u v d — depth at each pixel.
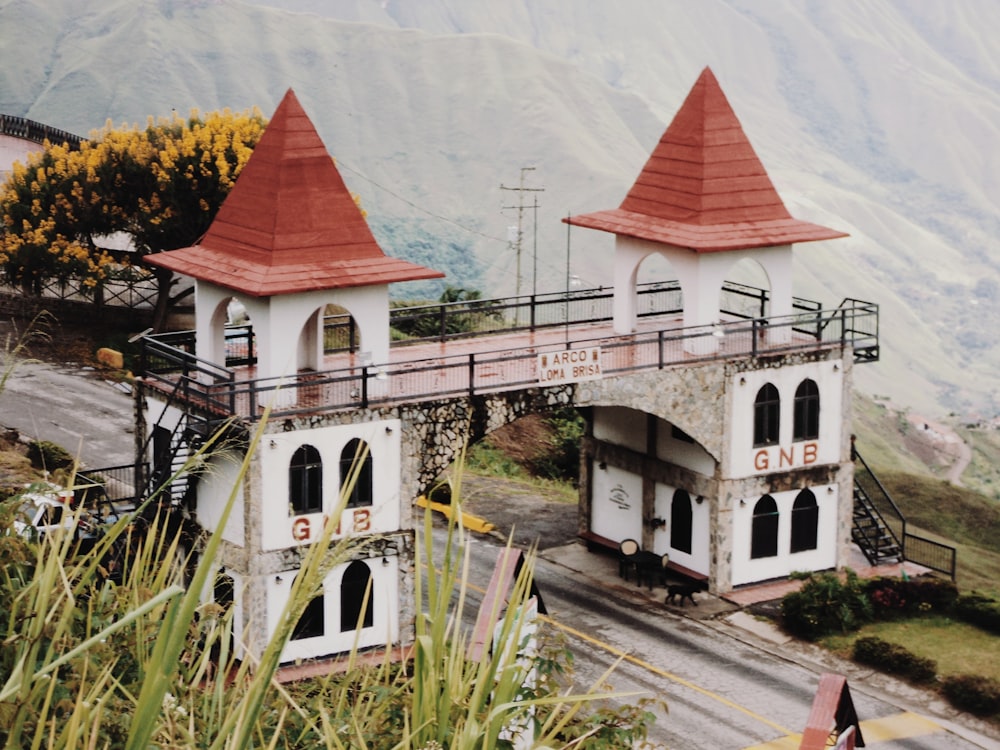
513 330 44.31
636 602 41.84
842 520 43.78
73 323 59.31
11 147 74.44
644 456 43.81
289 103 35.94
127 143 56.41
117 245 63.66
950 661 38.44
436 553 44.47
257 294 33.88
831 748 22.55
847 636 39.81
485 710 12.21
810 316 43.34
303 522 34.81
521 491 51.78
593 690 12.28
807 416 42.72
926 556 46.88
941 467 117.19
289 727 14.17
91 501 37.78
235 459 34.12
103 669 11.94
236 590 34.66
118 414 50.31
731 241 40.59
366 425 35.28
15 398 50.31
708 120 41.84
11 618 11.94
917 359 180.88
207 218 55.91
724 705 35.66
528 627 22.44
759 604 41.66
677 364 40.31
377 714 13.15
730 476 41.53
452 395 36.62
